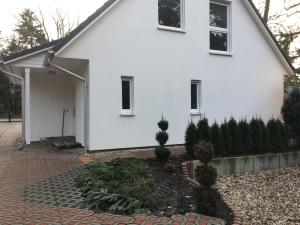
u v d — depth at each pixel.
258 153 10.55
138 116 11.92
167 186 7.15
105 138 11.29
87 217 5.22
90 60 11.03
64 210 5.54
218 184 8.41
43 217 5.24
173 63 12.70
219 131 9.84
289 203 7.30
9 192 6.70
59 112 15.70
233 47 14.33
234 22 14.37
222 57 14.00
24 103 13.43
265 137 10.75
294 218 6.43
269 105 15.39
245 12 14.68
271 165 10.40
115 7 11.42
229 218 5.61
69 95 15.84
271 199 7.52
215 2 14.09
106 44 11.30
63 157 10.53
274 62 15.62
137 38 11.89
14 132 22.44
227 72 14.14
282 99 15.83
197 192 5.69
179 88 12.83
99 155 10.65
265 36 15.24
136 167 7.84
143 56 12.02
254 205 7.05
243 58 14.62
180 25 13.06
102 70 11.23
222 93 13.98
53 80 15.56
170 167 8.30
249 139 10.41
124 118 11.65
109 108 11.37
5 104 47.75
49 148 12.64
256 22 14.95
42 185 7.14
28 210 5.58
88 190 6.41
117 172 7.40
